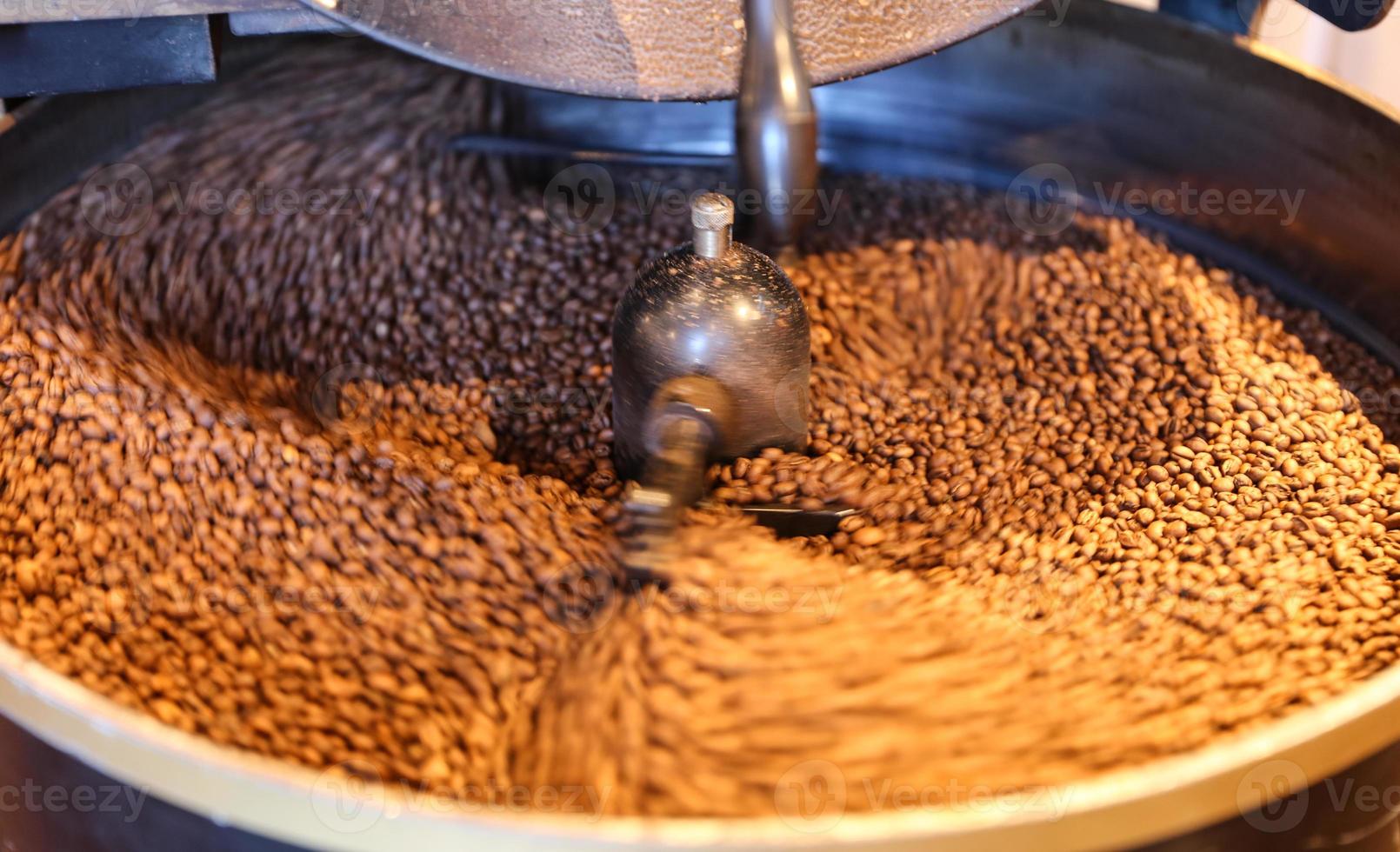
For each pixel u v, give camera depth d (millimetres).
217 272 1201
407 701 907
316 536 981
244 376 1153
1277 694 916
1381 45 1613
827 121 1374
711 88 1117
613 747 859
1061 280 1219
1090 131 1297
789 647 893
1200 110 1235
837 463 1054
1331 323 1195
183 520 992
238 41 1350
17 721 867
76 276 1135
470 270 1240
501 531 981
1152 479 1072
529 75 1078
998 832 796
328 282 1222
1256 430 1091
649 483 981
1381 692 847
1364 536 1021
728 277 1024
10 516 995
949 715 868
